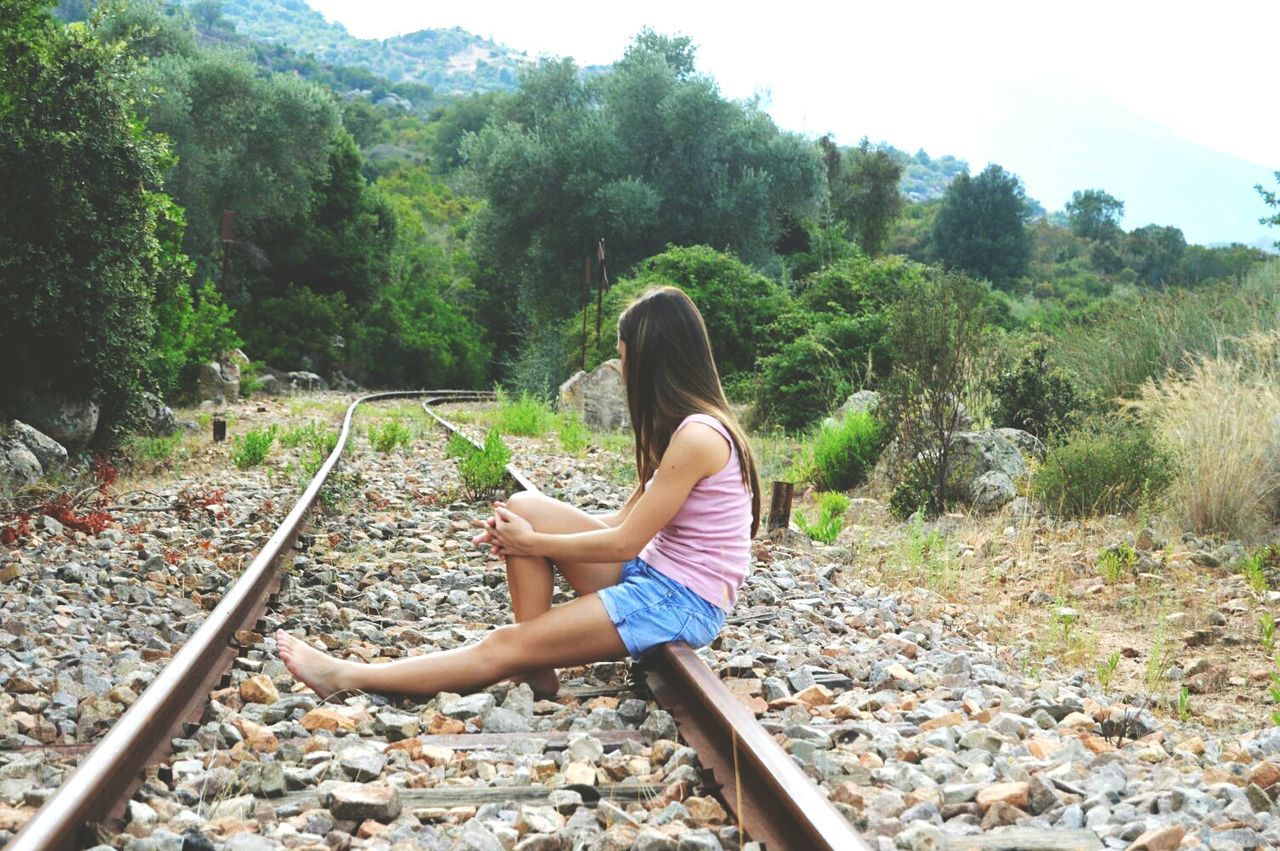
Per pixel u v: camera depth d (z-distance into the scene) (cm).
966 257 6775
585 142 3853
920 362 1013
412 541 729
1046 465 958
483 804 286
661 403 376
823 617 559
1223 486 819
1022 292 5975
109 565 629
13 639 451
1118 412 1139
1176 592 659
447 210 8125
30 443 1008
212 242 3459
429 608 554
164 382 1912
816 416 1705
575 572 399
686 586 376
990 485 954
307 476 998
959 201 6931
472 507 915
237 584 482
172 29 3534
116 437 1271
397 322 4656
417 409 2356
